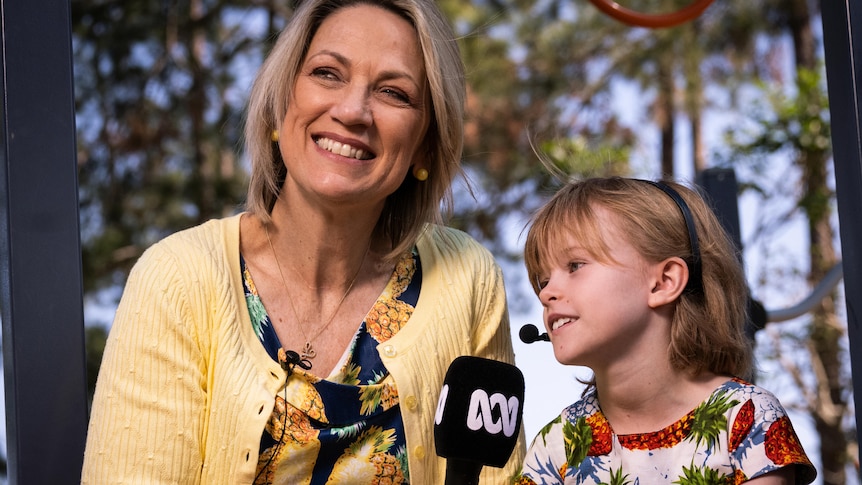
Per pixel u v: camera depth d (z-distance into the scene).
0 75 1.84
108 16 9.90
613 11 2.88
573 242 2.03
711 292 2.04
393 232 2.42
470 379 1.83
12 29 1.84
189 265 2.16
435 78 2.26
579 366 2.04
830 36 1.88
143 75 9.98
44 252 1.85
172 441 2.08
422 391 2.23
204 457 2.12
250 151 2.33
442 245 2.44
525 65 10.36
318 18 2.27
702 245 2.06
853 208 1.83
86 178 9.79
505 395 1.84
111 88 9.92
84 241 9.61
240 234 2.30
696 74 10.34
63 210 1.86
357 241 2.29
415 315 2.30
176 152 10.07
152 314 2.12
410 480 2.19
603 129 10.45
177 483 2.08
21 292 1.83
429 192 2.43
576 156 7.91
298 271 2.28
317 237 2.25
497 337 2.45
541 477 2.15
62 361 1.85
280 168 2.35
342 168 2.18
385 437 2.20
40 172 1.85
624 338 2.00
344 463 2.17
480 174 9.95
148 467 2.06
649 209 2.03
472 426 1.81
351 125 2.17
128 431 2.07
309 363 2.16
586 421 2.11
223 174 10.02
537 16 10.54
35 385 1.84
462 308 2.35
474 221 9.88
